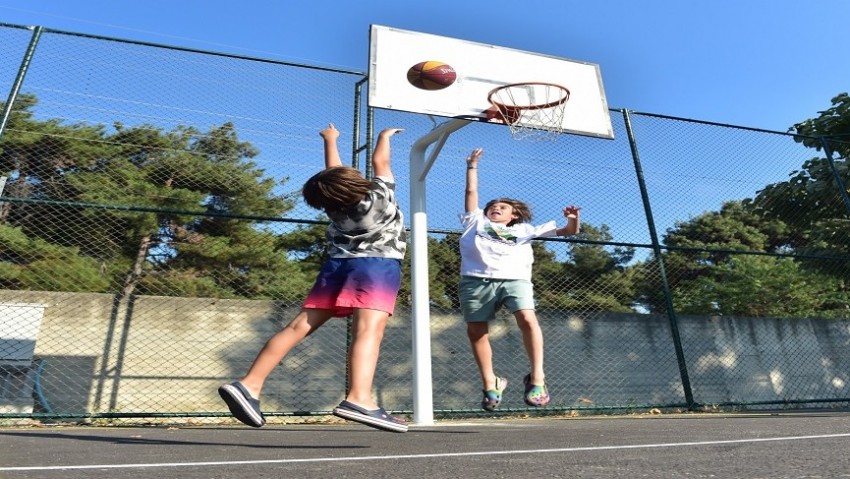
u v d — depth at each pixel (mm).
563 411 6277
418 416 3955
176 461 1766
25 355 5203
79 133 6766
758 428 2926
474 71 5383
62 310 5426
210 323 5770
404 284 7367
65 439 2777
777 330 7781
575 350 6797
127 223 8297
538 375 2973
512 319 6598
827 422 3291
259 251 9414
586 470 1480
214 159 7629
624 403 6797
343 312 2000
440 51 5328
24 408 5109
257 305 5938
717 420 4000
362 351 1876
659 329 7211
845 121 8797
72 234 7996
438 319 6352
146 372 5500
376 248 1984
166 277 9047
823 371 7844
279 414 4816
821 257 6801
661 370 7074
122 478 1408
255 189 8844
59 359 5320
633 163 6406
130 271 8695
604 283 8703
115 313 5551
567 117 5555
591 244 6094
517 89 5457
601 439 2418
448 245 6828
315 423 4965
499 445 2213
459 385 6242
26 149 7039
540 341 3033
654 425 3502
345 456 1868
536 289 8500
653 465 1561
